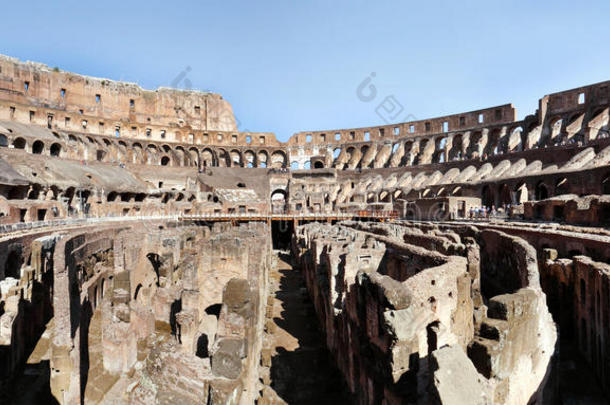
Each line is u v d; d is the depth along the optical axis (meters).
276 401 13.15
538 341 10.84
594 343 15.05
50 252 22.59
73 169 55.69
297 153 101.81
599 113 59.00
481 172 59.94
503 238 22.00
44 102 84.50
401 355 8.69
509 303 9.45
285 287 30.64
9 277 19.86
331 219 59.19
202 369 8.78
